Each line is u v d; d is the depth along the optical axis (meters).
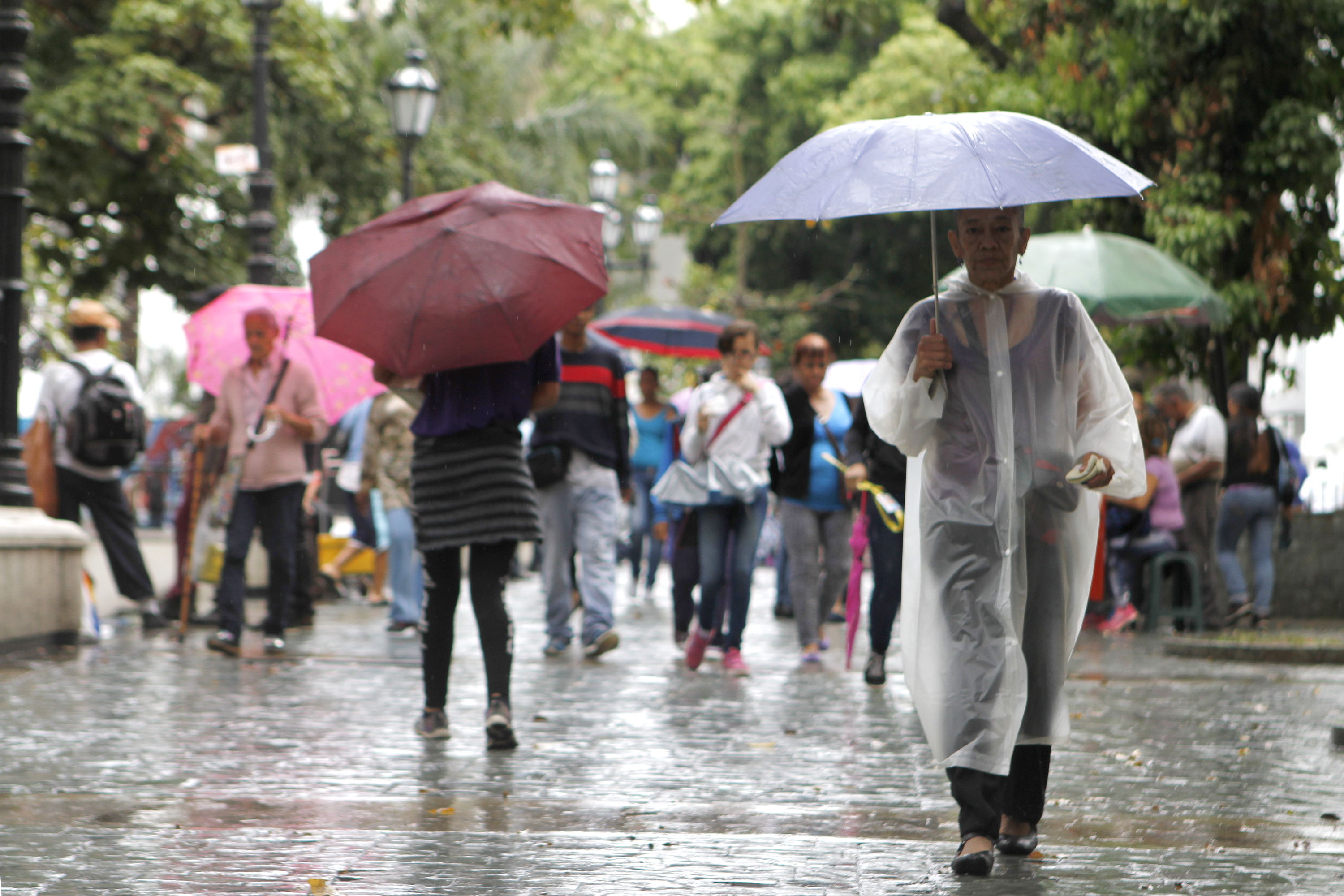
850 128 13.69
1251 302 46.62
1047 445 13.62
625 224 120.06
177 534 39.50
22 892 12.06
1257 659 33.44
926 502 13.87
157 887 12.26
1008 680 13.39
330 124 79.56
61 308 69.69
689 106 133.75
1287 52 47.47
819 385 30.98
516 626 40.72
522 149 105.75
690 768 18.42
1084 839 14.59
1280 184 47.53
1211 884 12.62
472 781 17.39
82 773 17.66
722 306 110.56
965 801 13.22
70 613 32.72
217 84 69.62
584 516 32.12
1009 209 13.62
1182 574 45.09
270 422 31.09
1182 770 18.66
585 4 131.25
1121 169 13.19
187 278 69.00
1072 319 13.67
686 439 29.81
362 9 90.19
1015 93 49.88
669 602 53.47
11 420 31.92
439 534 19.89
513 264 19.66
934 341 13.61
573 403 31.92
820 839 14.34
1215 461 43.81
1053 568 13.75
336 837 14.18
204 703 23.78
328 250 20.30
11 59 32.16
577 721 22.53
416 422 20.22
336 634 37.16
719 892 12.28
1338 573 52.03
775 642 37.44
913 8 112.12
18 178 32.16
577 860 13.34
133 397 36.66
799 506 30.86
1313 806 16.36
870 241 119.69
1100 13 48.53
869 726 22.22
